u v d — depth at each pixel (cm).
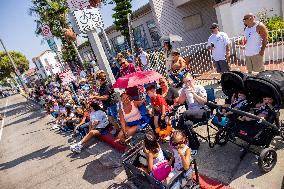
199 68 1091
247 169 450
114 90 746
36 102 2470
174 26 1656
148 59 1198
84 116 914
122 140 671
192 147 523
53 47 1299
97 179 607
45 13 2731
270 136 424
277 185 397
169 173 426
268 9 1169
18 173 829
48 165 799
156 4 1580
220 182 441
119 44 2495
